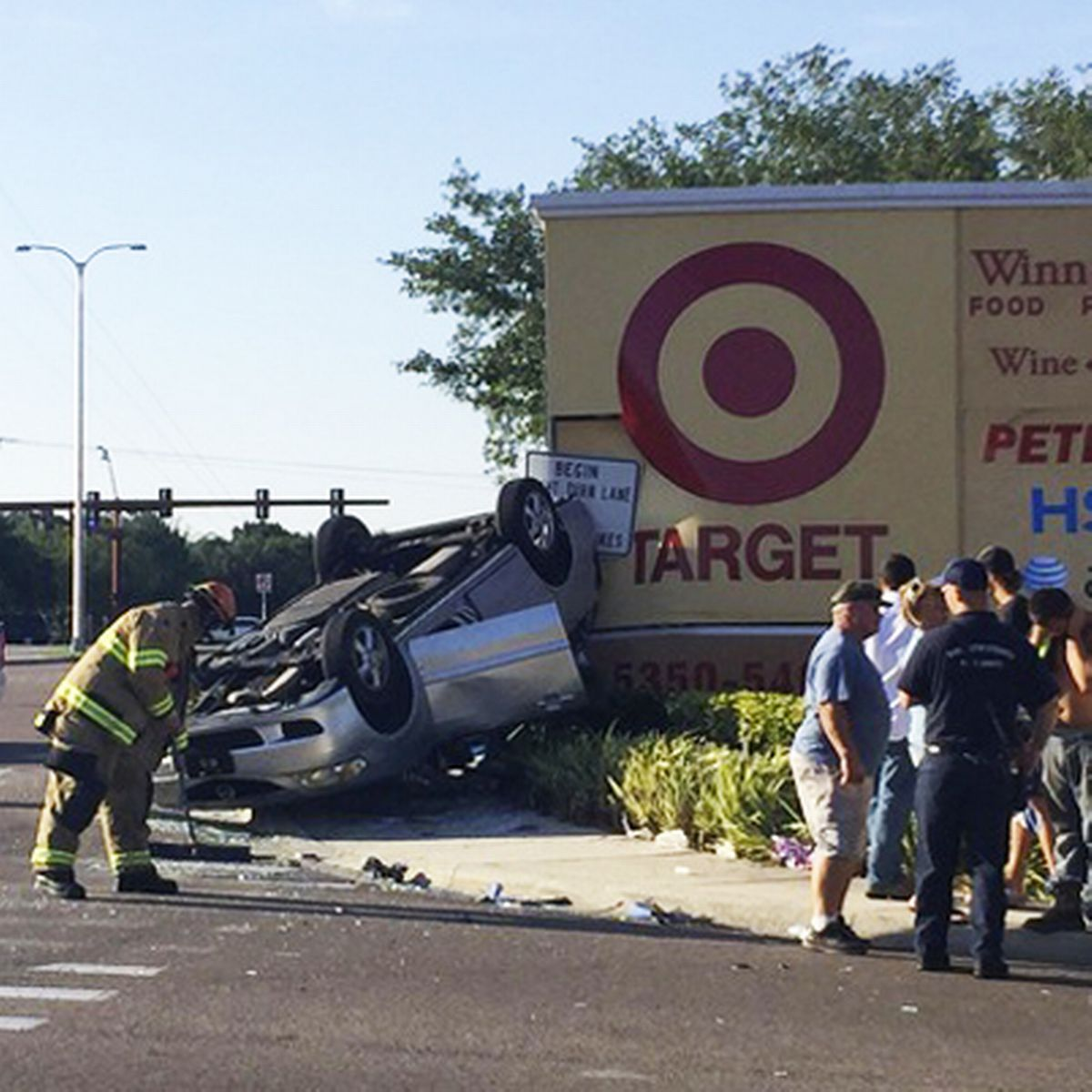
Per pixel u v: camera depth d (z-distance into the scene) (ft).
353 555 60.03
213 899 39.01
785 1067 25.84
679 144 132.57
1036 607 35.55
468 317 125.08
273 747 49.65
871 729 34.71
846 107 133.80
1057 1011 30.14
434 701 52.24
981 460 63.62
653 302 64.34
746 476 63.98
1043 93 139.74
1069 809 35.99
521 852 45.78
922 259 63.77
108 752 38.96
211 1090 23.81
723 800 45.19
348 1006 28.89
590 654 64.08
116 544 220.02
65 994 29.22
